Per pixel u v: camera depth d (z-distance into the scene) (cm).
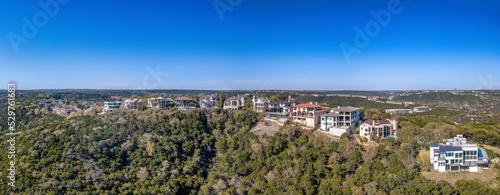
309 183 7225
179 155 9594
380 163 7719
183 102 16425
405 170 7275
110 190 7619
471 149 7969
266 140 9812
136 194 7475
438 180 7275
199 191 8056
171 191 7694
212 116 12494
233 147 9850
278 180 7488
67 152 8625
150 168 8531
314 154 8450
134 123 11012
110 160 8688
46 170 7950
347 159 8312
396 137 10044
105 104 15700
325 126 11288
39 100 16588
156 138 10131
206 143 10406
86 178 7750
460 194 6394
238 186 8025
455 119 16125
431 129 10475
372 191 6706
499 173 7494
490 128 11869
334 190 6894
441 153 7869
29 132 10044
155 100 15688
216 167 9056
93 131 9919
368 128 10112
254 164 8575
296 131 10450
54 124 10525
